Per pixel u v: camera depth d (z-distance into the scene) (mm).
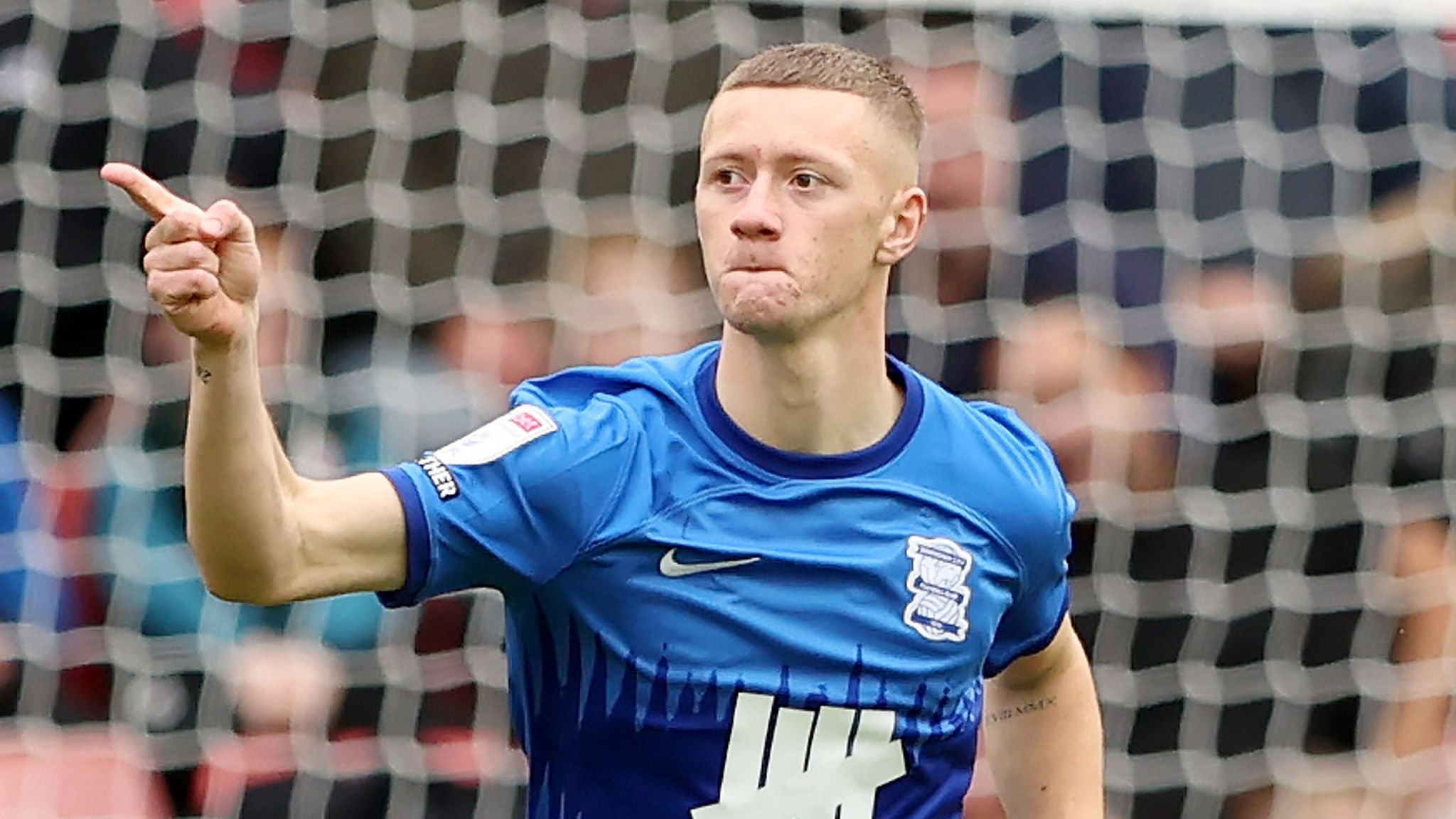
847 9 19688
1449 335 19562
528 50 19438
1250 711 19125
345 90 19219
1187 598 19297
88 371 18469
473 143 19297
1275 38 20000
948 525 10219
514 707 10508
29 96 18672
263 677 18078
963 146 19734
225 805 17719
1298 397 19672
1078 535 19344
